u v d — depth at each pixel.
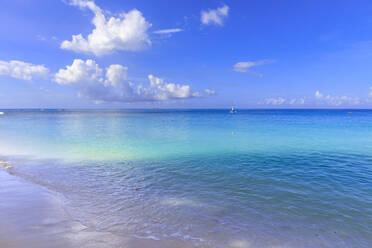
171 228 5.22
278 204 6.53
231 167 10.57
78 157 12.68
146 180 8.62
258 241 4.78
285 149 15.24
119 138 21.39
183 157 12.79
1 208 6.08
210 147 16.14
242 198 6.93
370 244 4.71
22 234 4.80
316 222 5.56
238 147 16.19
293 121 50.34
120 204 6.47
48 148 15.63
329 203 6.60
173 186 7.98
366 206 6.41
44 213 5.83
